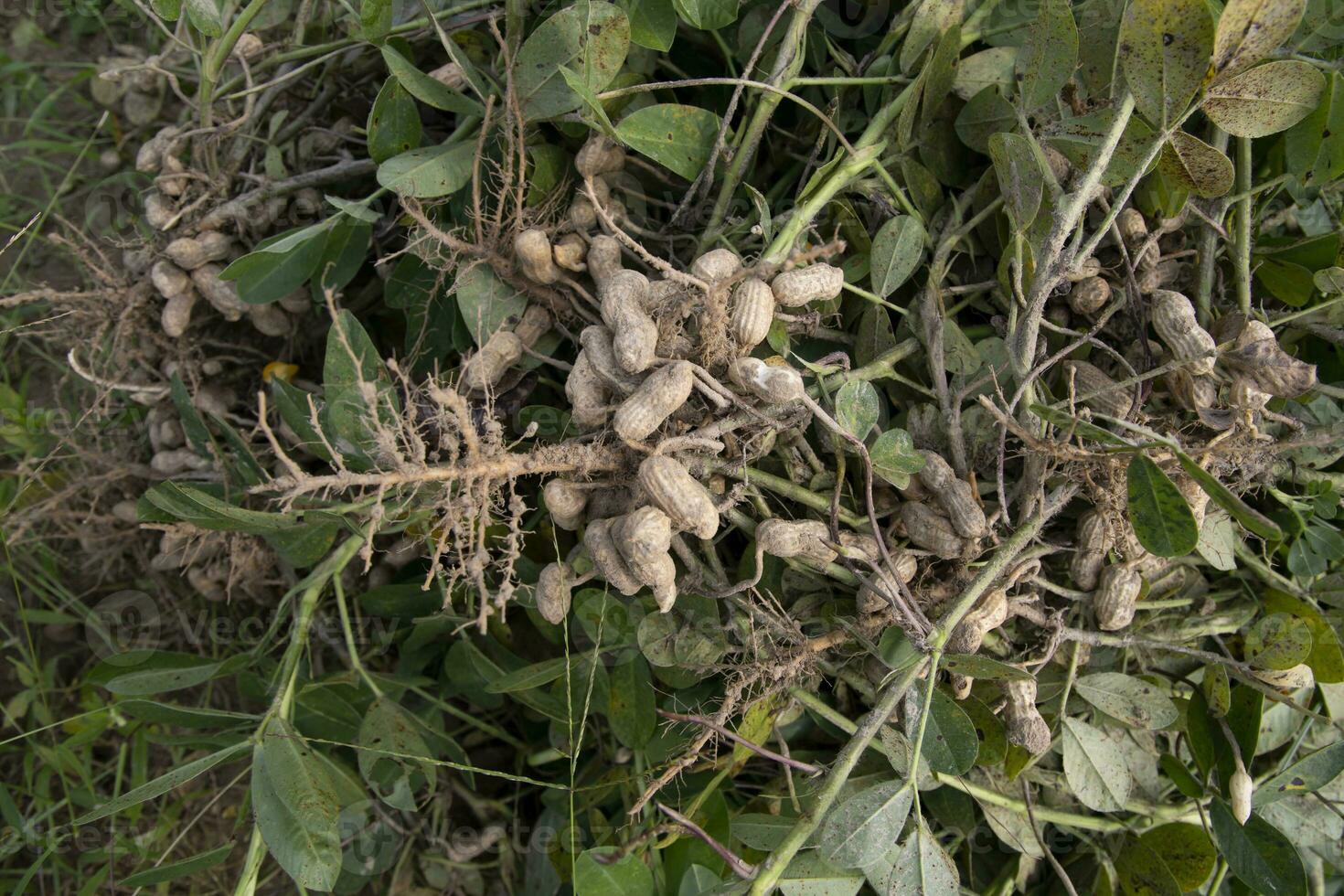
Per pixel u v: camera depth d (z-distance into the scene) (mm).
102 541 724
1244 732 583
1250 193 592
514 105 586
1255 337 563
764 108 596
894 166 625
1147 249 588
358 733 645
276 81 645
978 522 556
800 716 622
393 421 585
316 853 555
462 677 657
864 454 543
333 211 660
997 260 625
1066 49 558
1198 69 521
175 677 626
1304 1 505
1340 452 602
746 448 560
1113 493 556
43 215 672
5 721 741
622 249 596
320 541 611
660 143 592
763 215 581
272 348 702
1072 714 612
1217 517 588
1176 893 597
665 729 614
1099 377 587
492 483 543
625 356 530
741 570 601
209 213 641
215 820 727
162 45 790
